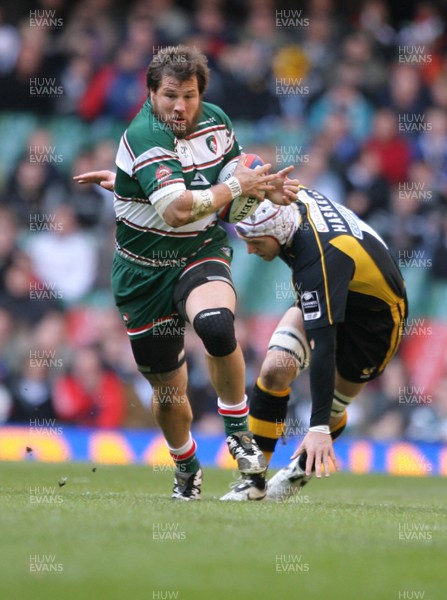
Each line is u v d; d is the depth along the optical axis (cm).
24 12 5053
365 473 3812
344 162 4853
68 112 4916
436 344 4516
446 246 4734
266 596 944
